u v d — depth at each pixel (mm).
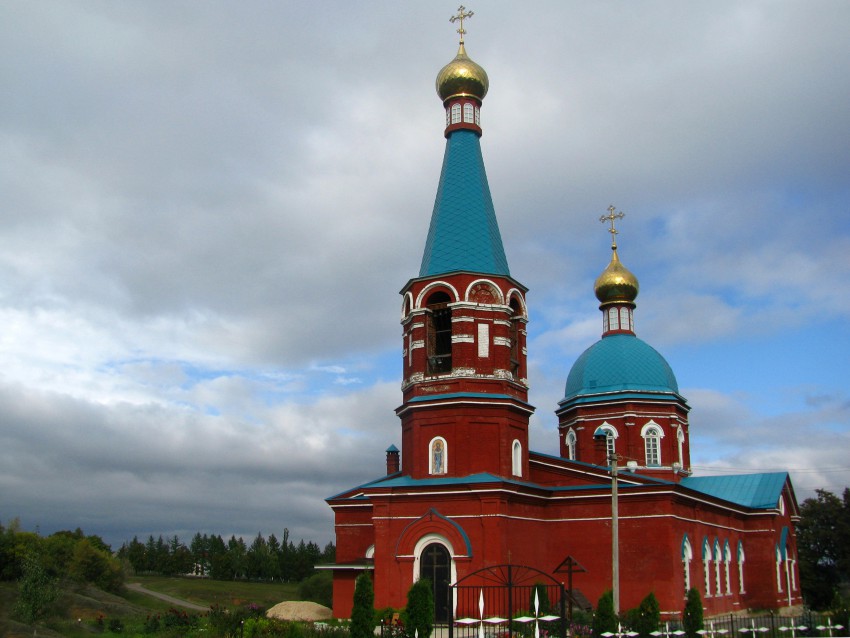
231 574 118312
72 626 41469
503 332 42125
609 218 65250
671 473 58469
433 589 38438
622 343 61938
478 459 40031
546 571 43125
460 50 47906
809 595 68562
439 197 45219
